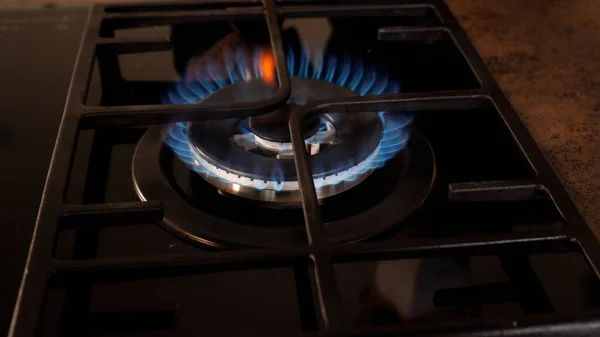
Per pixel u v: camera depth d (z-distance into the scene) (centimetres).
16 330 34
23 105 57
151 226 46
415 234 46
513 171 51
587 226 41
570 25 69
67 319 39
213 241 44
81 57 56
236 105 48
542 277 43
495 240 39
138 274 37
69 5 71
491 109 52
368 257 38
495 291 42
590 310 35
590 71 62
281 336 34
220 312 40
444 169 52
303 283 42
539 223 46
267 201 48
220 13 62
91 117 48
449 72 63
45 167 50
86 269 37
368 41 69
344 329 34
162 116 48
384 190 49
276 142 49
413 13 65
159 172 49
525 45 66
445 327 34
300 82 56
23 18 69
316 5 66
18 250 43
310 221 40
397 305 41
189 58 65
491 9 72
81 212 41
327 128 53
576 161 51
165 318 40
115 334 39
